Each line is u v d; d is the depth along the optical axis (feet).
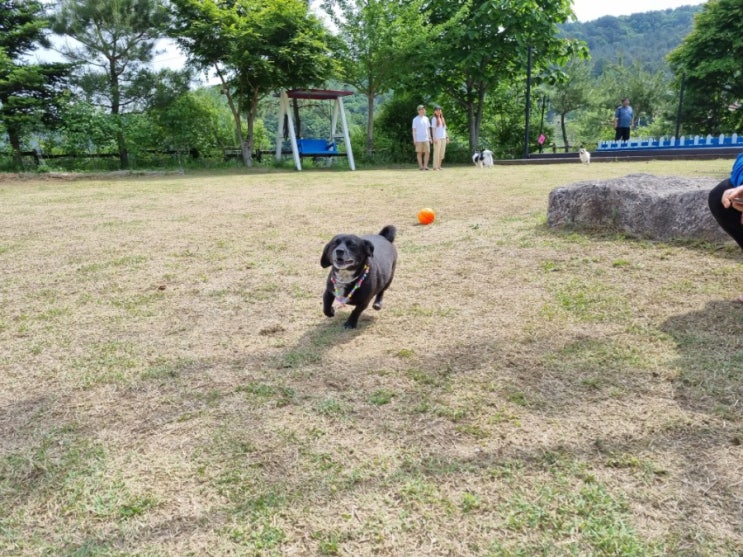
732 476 6.19
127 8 58.34
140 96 61.05
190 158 67.10
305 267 16.03
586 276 13.67
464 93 82.07
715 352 9.20
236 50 57.77
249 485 6.40
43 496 6.33
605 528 5.53
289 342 10.69
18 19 56.90
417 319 11.67
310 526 5.71
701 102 104.68
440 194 29.94
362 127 85.46
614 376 8.67
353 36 68.44
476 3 73.31
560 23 78.18
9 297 14.03
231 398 8.50
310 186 37.11
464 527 5.63
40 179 48.80
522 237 17.74
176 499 6.20
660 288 12.42
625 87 153.17
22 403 8.55
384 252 12.14
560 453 6.77
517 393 8.27
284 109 64.59
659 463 6.49
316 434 7.40
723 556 5.12
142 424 7.84
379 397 8.33
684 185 16.89
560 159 62.28
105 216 25.73
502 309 11.93
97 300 13.61
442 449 6.97
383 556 5.30
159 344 10.78
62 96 58.23
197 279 15.14
